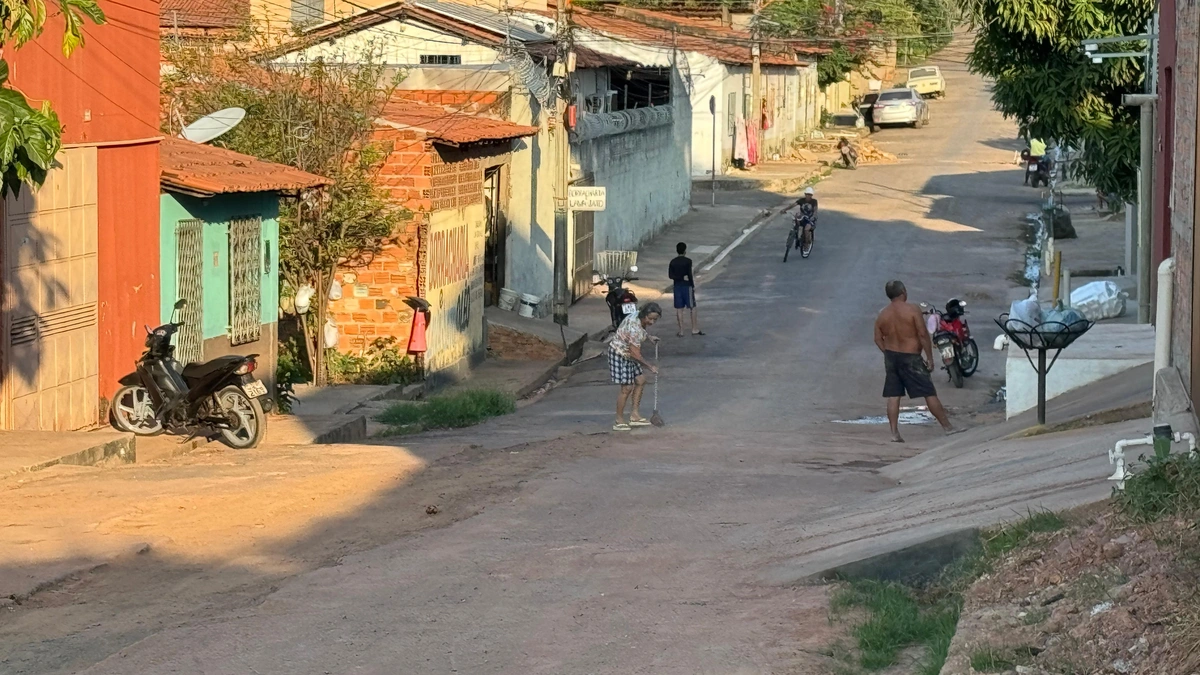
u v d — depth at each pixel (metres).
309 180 17.47
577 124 30.19
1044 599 5.89
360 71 21.62
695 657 6.13
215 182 15.34
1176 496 6.38
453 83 25.31
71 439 11.75
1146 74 20.39
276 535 9.02
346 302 21.23
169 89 21.58
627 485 10.95
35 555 8.09
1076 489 7.95
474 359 23.64
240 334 16.83
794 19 59.84
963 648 5.46
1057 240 36.19
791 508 9.91
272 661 6.20
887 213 42.53
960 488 9.41
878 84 79.12
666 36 45.38
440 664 6.16
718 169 49.44
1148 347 14.96
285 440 14.30
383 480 11.11
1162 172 15.95
